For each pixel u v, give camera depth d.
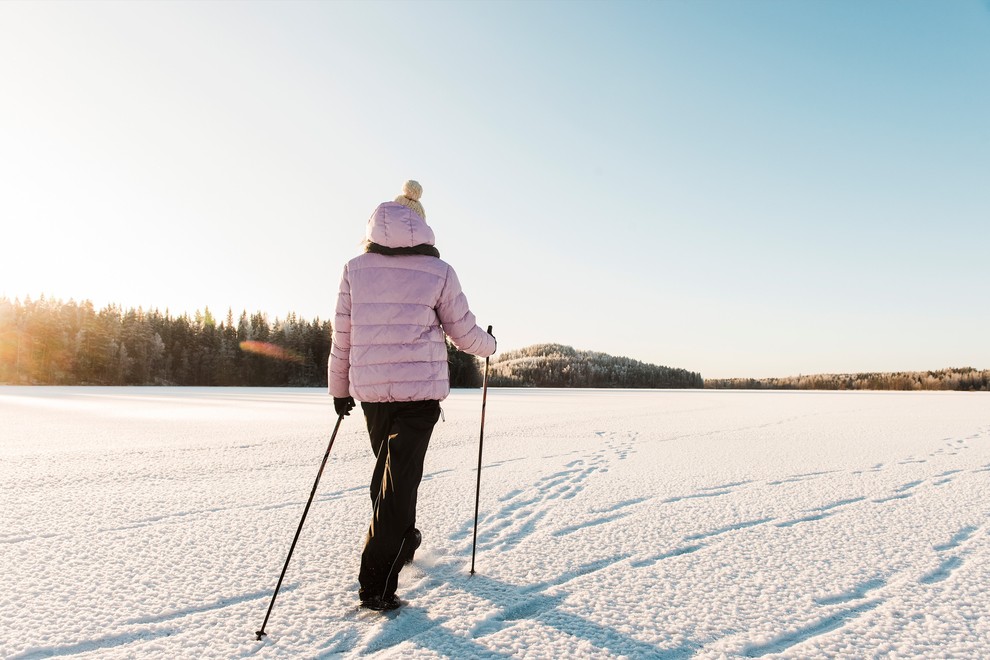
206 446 6.09
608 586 2.23
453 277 2.15
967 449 6.07
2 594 2.06
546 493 3.89
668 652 1.70
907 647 1.75
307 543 2.72
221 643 1.72
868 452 5.87
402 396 2.03
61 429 7.96
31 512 3.23
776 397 22.16
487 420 9.88
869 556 2.60
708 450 6.04
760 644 1.76
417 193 2.31
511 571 2.39
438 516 3.28
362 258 2.11
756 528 3.05
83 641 1.72
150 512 3.26
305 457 5.33
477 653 1.68
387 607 1.97
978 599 2.11
